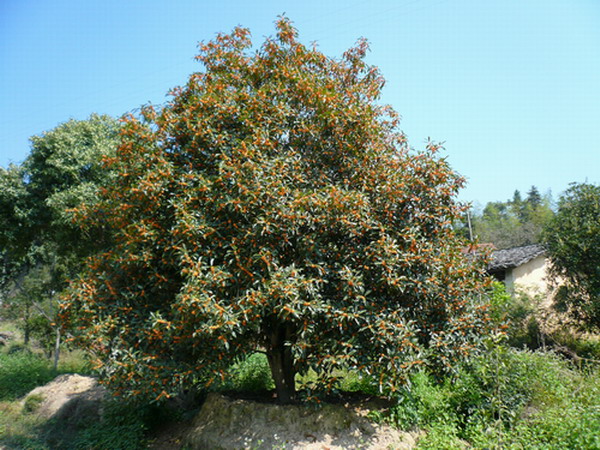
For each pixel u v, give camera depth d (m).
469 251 6.27
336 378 5.37
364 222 5.26
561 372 6.75
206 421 6.23
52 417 7.49
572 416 4.86
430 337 5.64
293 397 6.40
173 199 5.26
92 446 5.93
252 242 5.03
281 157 5.45
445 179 5.88
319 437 5.36
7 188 10.82
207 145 5.79
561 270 11.52
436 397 5.80
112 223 6.11
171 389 5.08
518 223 46.44
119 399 6.09
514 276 13.99
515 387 5.92
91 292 5.56
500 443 4.82
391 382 5.03
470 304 5.80
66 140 11.27
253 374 8.15
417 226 5.72
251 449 5.34
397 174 5.80
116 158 6.11
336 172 6.29
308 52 6.82
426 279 5.23
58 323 5.96
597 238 10.62
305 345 5.10
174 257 5.36
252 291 4.66
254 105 5.79
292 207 5.01
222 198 5.14
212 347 5.17
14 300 17.16
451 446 4.82
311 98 6.03
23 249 12.11
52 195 10.55
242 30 7.02
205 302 4.48
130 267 5.59
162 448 6.20
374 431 5.41
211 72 6.80
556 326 11.41
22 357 12.41
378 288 5.44
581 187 11.53
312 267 5.16
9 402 8.99
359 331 5.08
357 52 7.42
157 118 6.00
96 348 5.55
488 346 5.80
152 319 5.02
